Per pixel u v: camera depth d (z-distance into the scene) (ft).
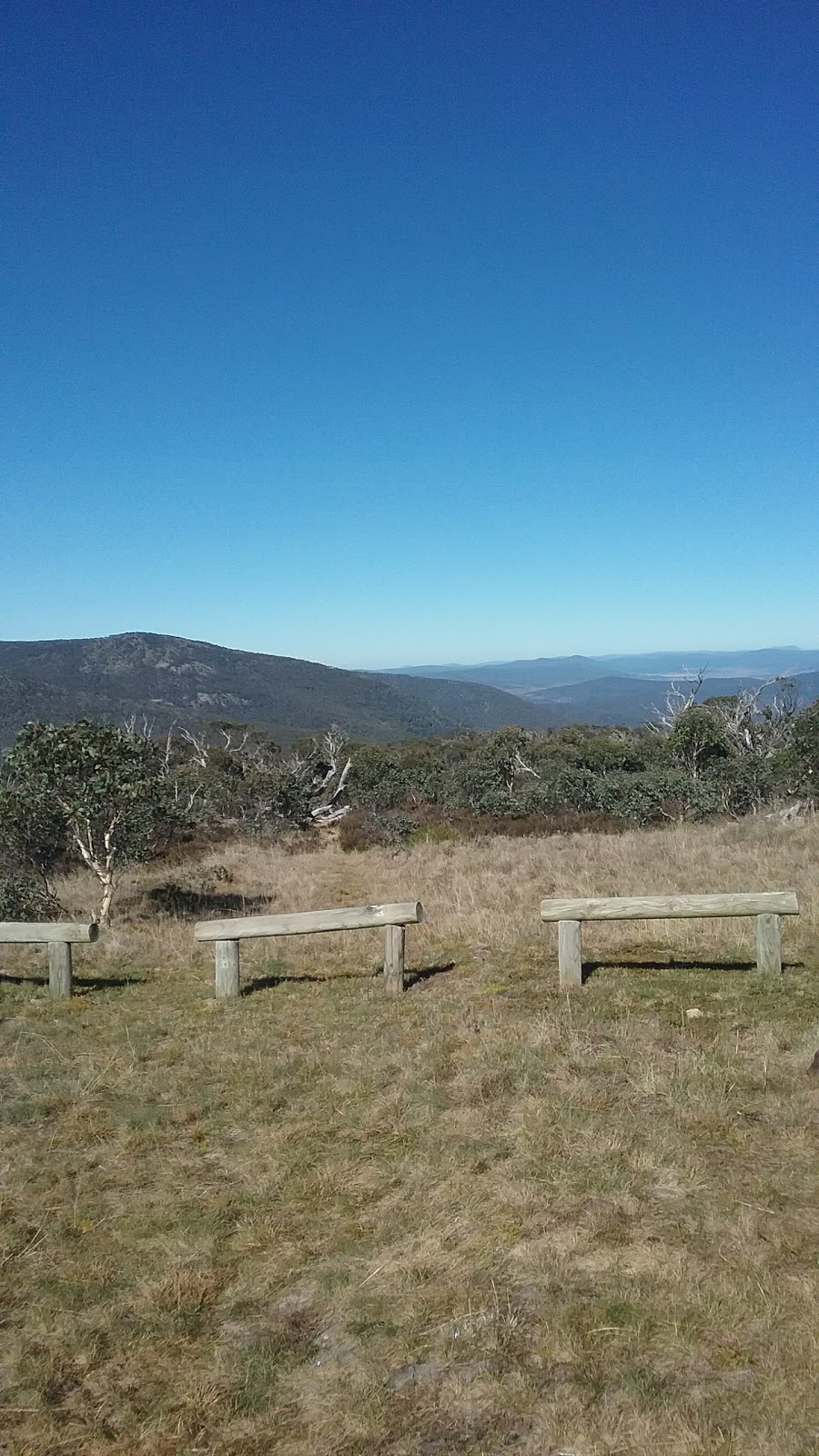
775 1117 14.98
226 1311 11.62
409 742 168.86
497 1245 12.22
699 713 98.22
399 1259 12.22
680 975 23.94
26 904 39.09
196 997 25.70
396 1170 14.52
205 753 125.70
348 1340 10.82
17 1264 12.85
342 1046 20.44
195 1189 14.56
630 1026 19.79
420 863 63.46
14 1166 15.64
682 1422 8.98
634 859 51.26
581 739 133.80
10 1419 10.04
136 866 59.00
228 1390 10.27
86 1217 13.96
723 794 85.35
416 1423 9.45
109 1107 17.76
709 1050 18.01
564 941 23.38
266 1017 23.13
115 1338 11.25
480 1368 10.02
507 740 116.98
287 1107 17.38
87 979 28.60
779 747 91.40
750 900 23.13
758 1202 12.59
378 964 28.53
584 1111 15.62
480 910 35.86
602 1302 10.77
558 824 83.05
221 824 94.22
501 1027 20.44
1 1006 25.16
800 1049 17.74
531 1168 13.97
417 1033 20.77
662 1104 15.85
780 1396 9.16
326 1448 9.30
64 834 42.80
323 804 108.58
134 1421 9.95
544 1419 9.25
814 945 26.17
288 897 51.26
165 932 37.93
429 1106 16.57
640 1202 12.76
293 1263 12.43
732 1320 10.26
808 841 52.24
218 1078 18.99
